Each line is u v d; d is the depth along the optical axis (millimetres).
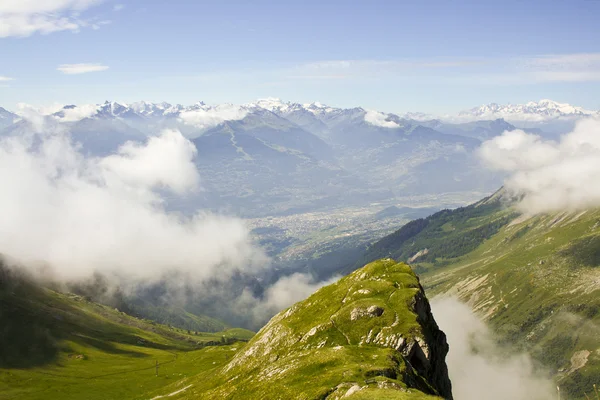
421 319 150250
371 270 190875
